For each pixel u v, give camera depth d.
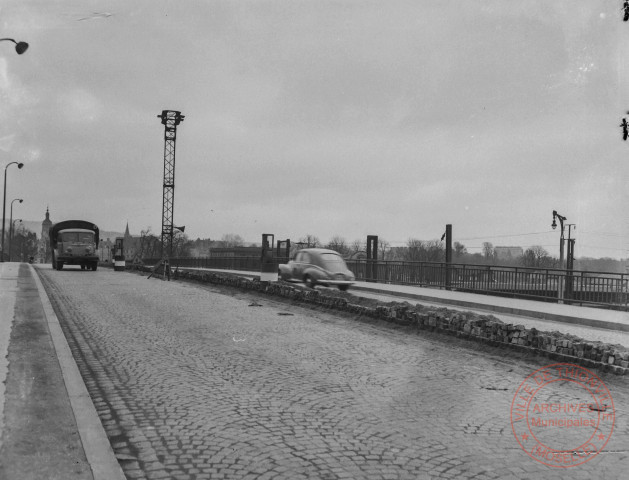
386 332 11.34
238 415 5.59
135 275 32.31
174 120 43.62
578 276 17.02
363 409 5.86
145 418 5.47
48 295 17.78
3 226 53.09
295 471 4.20
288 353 8.98
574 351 8.17
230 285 21.77
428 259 71.38
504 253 87.44
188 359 8.40
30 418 5.16
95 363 7.99
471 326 10.04
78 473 3.96
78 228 37.66
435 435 5.07
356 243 59.59
